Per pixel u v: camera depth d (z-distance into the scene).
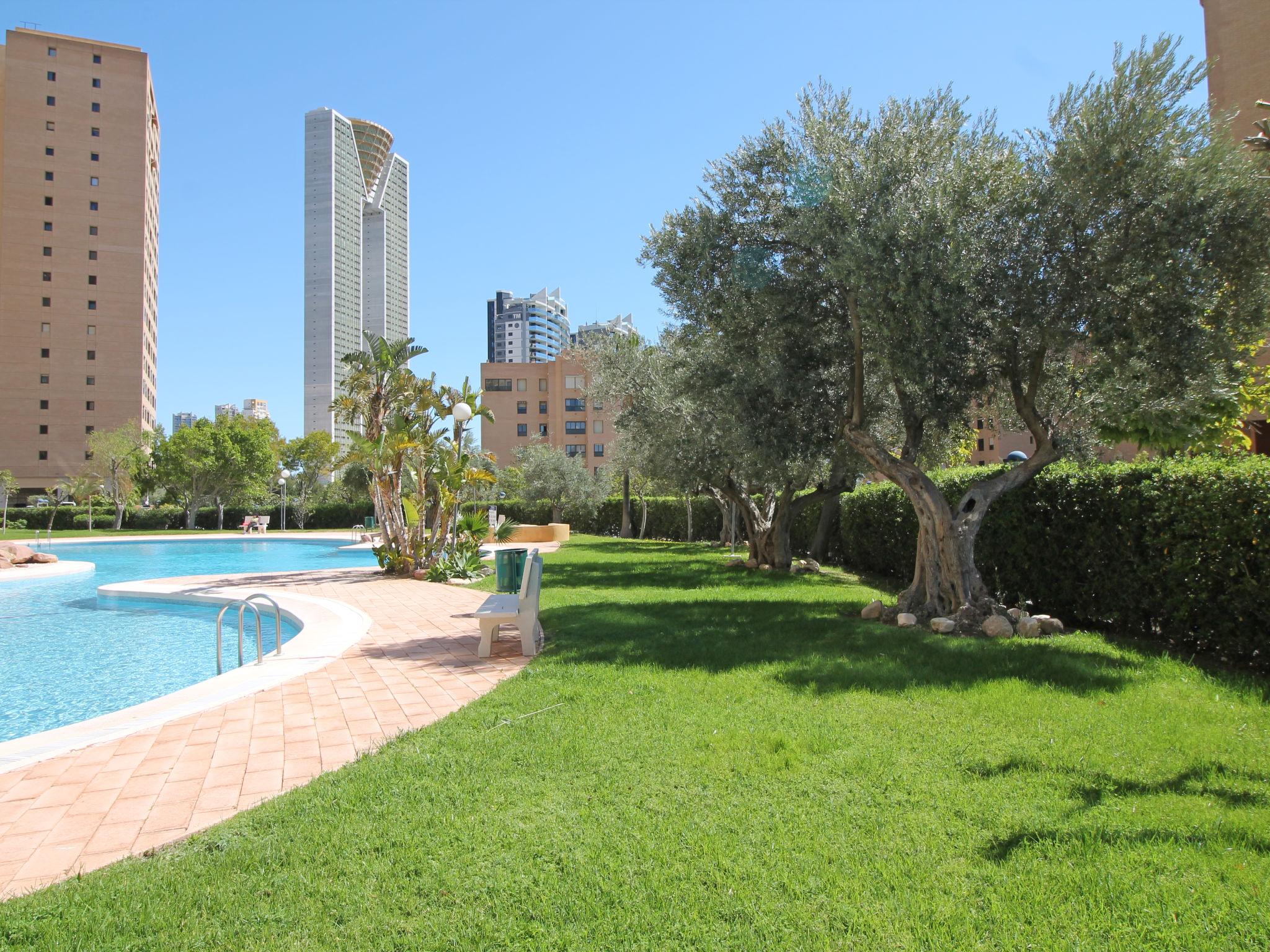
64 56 72.38
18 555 20.44
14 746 4.75
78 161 72.50
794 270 10.09
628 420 19.77
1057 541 9.16
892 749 4.33
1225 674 6.15
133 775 4.23
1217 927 2.58
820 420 11.20
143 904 2.80
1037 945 2.50
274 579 16.06
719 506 27.75
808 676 6.12
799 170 9.34
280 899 2.83
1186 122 7.31
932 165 8.47
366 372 16.81
